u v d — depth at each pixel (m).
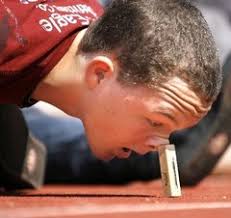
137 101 4.19
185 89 4.11
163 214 3.27
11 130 5.73
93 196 4.36
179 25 4.20
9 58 4.36
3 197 4.09
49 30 4.49
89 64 4.38
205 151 6.64
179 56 4.09
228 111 6.50
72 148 7.45
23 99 4.64
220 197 4.32
